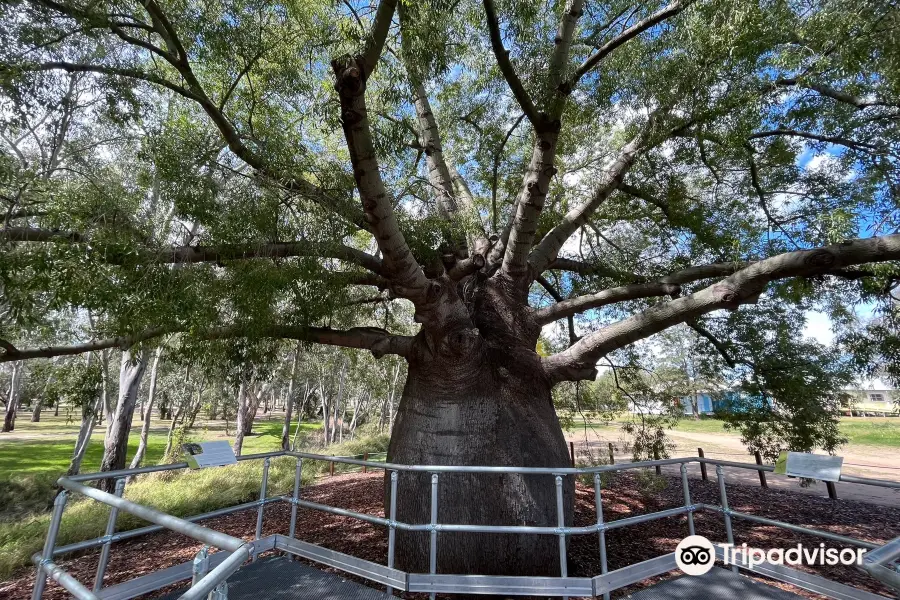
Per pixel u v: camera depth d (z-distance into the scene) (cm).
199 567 184
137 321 391
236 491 1073
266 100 660
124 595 327
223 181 502
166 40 539
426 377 546
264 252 464
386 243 438
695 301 472
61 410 5634
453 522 475
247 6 574
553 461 512
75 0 484
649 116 595
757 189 761
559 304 619
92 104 694
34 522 859
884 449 2016
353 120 362
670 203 767
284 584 362
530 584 351
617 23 679
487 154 880
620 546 613
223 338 489
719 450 1953
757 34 464
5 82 470
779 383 784
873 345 702
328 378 2422
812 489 1191
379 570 372
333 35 583
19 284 352
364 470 1542
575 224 639
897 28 459
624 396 991
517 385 546
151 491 1028
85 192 416
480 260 572
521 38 538
